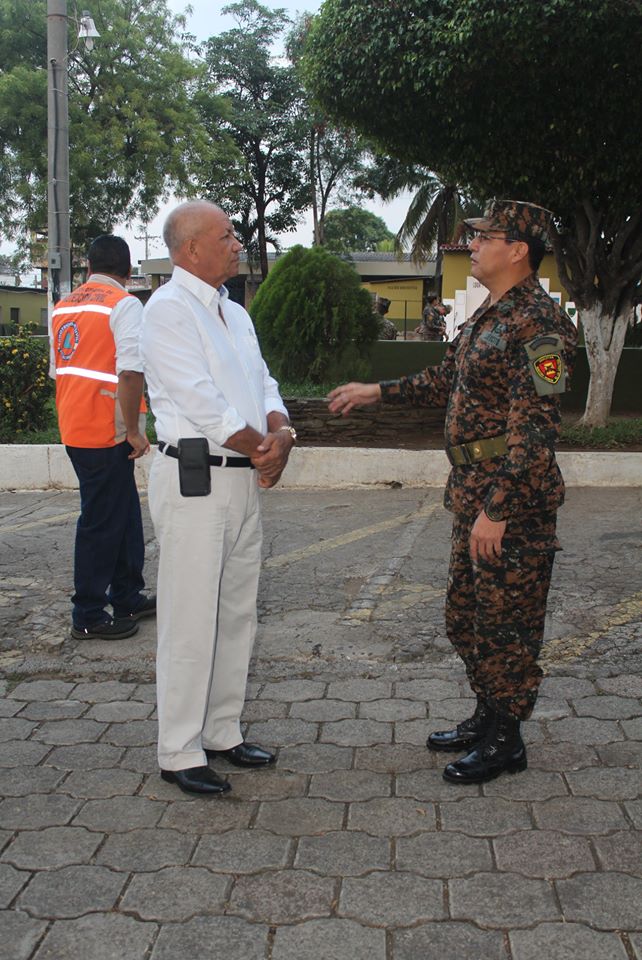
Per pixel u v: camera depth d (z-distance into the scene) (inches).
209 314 115.6
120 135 1003.9
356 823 111.3
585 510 268.2
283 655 166.1
